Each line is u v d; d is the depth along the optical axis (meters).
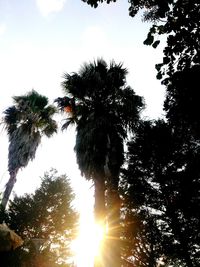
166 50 4.84
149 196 12.44
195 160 11.91
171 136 12.33
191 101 5.27
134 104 13.21
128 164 13.68
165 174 12.20
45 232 19.97
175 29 4.66
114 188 12.11
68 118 13.84
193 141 11.95
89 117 12.62
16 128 19.88
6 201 16.34
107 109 13.05
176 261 12.22
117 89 13.30
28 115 19.48
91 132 11.93
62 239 20.34
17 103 20.34
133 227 12.42
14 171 17.58
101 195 10.92
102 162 11.56
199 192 11.49
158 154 12.70
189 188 11.53
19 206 20.41
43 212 20.30
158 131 12.66
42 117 20.20
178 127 6.30
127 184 13.26
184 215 11.39
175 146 12.35
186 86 5.05
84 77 13.59
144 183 12.70
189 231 11.21
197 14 4.47
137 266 12.16
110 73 13.57
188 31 4.61
